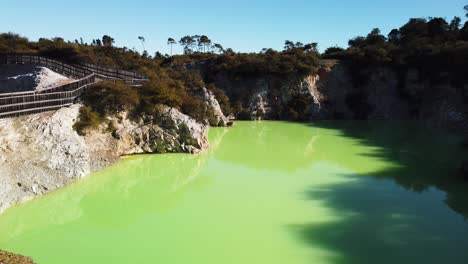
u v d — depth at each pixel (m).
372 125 60.41
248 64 68.88
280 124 60.50
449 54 62.47
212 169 31.23
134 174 28.56
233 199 24.09
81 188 24.88
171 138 34.34
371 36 88.00
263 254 16.94
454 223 20.50
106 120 31.48
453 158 36.25
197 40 107.62
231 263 16.16
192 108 38.62
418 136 49.41
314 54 74.94
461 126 52.59
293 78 68.38
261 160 34.81
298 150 39.62
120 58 59.66
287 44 105.12
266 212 21.86
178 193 25.03
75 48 55.66
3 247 17.11
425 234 19.12
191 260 16.33
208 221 20.55
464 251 17.31
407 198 24.56
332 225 20.14
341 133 51.56
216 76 71.69
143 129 33.50
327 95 70.56
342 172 31.00
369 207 22.80
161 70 61.69
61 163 24.62
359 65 71.75
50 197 22.25
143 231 19.16
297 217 21.20
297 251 17.27
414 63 68.69
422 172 31.11
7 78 40.69
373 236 18.83
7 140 22.05
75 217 20.72
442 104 59.66
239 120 64.56
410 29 85.12
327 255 16.92
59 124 26.05
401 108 69.44
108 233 18.84
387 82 70.75
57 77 40.75
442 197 24.75
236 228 19.66
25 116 24.19
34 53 54.06
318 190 26.11
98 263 15.91
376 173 30.75
